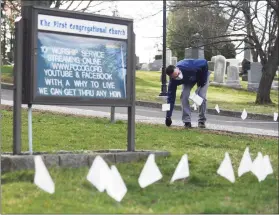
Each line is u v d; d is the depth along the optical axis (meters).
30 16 6.45
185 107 11.80
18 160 6.09
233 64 35.88
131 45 7.38
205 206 5.71
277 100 27.02
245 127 14.30
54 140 8.72
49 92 6.60
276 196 6.39
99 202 5.52
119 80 7.27
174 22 33.06
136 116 15.70
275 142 10.26
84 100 6.91
